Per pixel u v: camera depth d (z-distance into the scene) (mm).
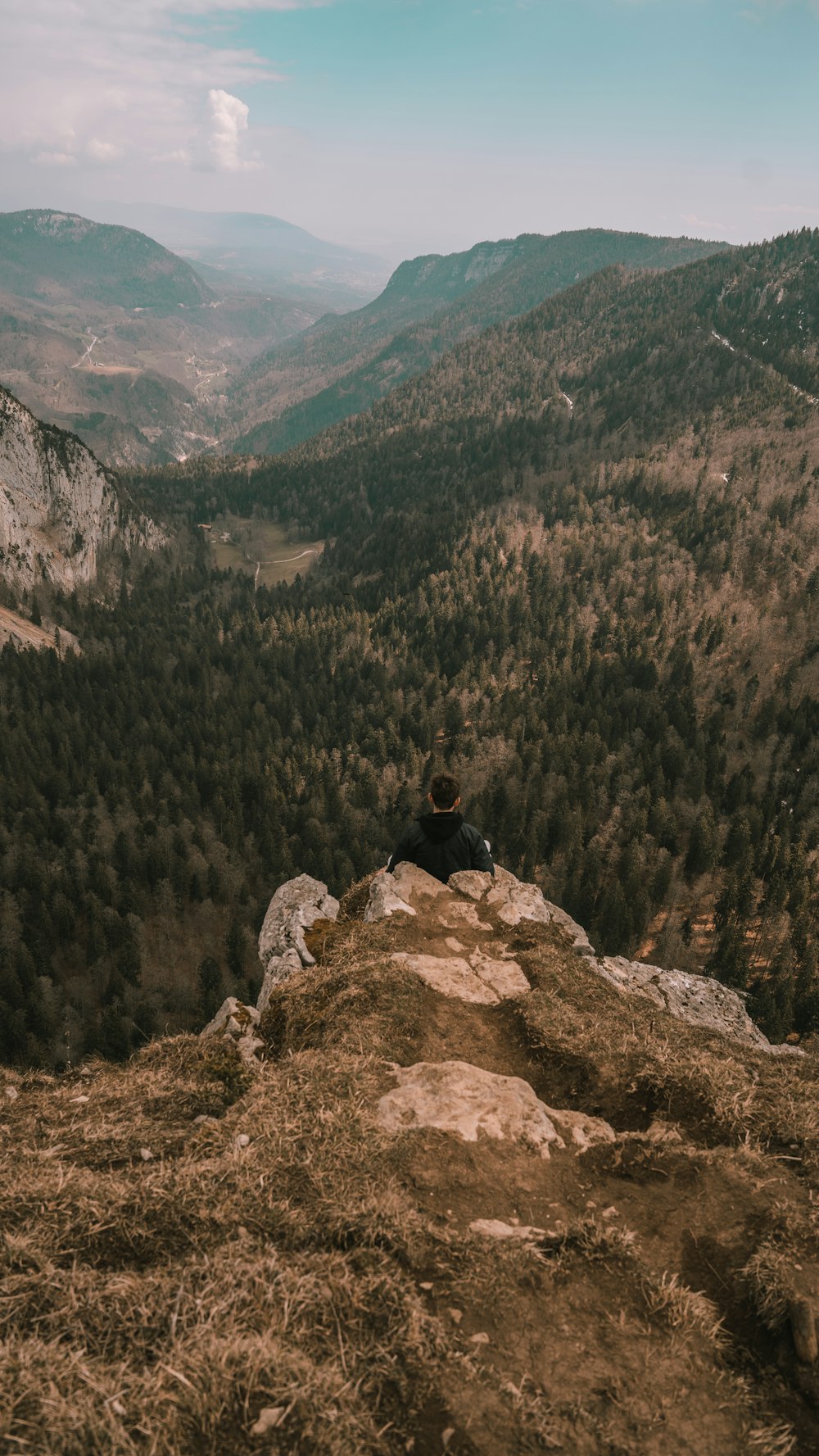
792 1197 5168
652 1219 5117
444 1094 6309
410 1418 3602
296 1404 3453
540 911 10609
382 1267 4418
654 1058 7039
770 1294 4297
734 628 186750
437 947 9453
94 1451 3172
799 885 98000
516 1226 5008
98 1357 3719
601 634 198000
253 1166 5340
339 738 156625
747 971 90688
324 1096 6156
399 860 11000
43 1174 5398
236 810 125062
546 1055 7398
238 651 196875
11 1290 4121
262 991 11484
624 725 150375
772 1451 3549
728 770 138500
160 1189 5074
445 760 139125
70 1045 82688
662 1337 4129
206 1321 3898
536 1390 3771
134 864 110625
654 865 108875
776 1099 6363
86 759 139750
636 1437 3572
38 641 192000
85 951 99375
